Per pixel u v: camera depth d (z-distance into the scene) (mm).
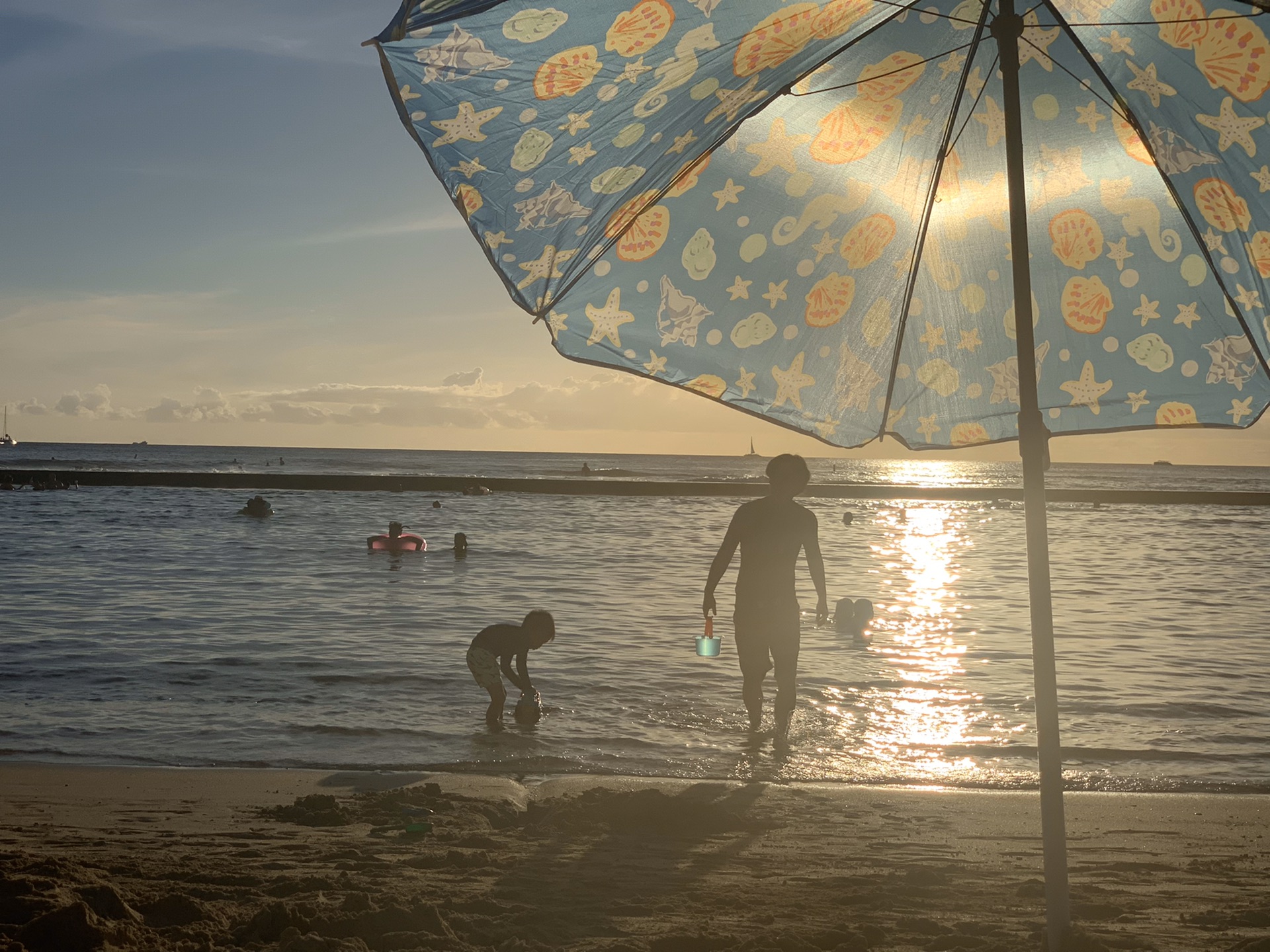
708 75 2656
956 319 3076
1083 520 45281
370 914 3285
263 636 11914
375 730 7672
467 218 2688
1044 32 2867
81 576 17672
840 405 3014
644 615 14359
